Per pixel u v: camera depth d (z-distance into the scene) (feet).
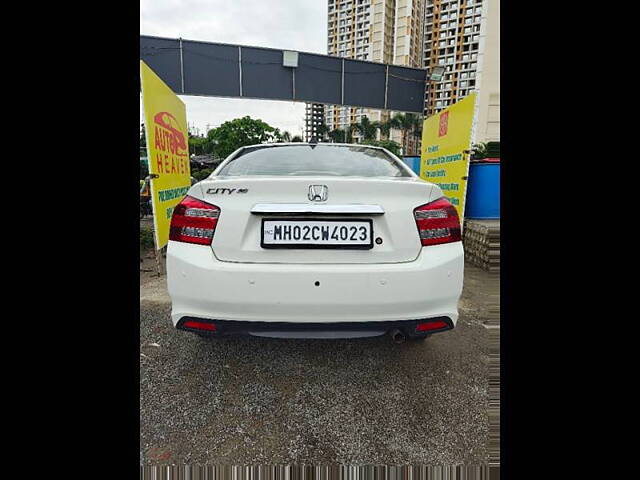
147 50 40.16
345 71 46.44
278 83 44.62
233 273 4.81
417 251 5.09
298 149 7.68
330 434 4.70
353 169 6.84
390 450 4.47
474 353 6.68
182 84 41.73
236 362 6.29
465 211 15.67
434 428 4.82
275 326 4.91
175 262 5.01
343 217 5.00
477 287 10.86
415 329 5.10
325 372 6.04
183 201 5.18
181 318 5.07
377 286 4.87
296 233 4.97
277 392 5.50
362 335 5.14
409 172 6.79
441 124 16.52
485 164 15.07
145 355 6.47
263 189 5.01
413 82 49.37
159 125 12.44
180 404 5.20
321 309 4.84
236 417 4.97
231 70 42.88
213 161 48.49
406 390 5.58
